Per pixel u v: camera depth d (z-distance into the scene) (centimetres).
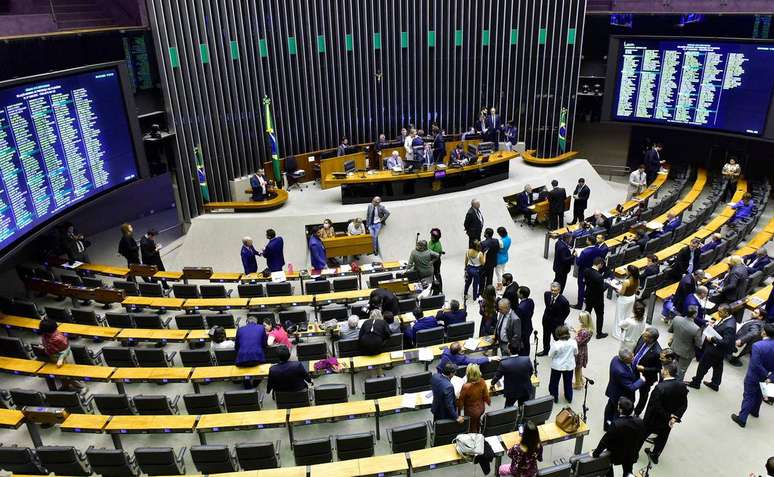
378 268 1378
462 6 2153
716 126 1842
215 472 781
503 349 959
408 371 1090
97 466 773
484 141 2050
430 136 2122
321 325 1119
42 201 1255
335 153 2005
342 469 736
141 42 1708
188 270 1387
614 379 821
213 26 1823
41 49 1437
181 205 1889
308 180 2106
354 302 1287
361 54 2116
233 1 1842
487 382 923
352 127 2209
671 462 838
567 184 2017
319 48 2044
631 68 1961
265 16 1919
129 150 1536
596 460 712
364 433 770
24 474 798
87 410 955
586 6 2108
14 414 857
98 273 1462
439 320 1074
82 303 1397
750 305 1090
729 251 1453
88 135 1385
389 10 2100
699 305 1034
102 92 1422
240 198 1989
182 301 1252
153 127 1698
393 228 1677
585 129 2406
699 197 1998
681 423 913
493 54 2234
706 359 961
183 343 1213
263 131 2027
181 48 1769
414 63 2200
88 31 1455
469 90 2283
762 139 1744
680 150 2270
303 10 1977
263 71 1966
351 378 1005
